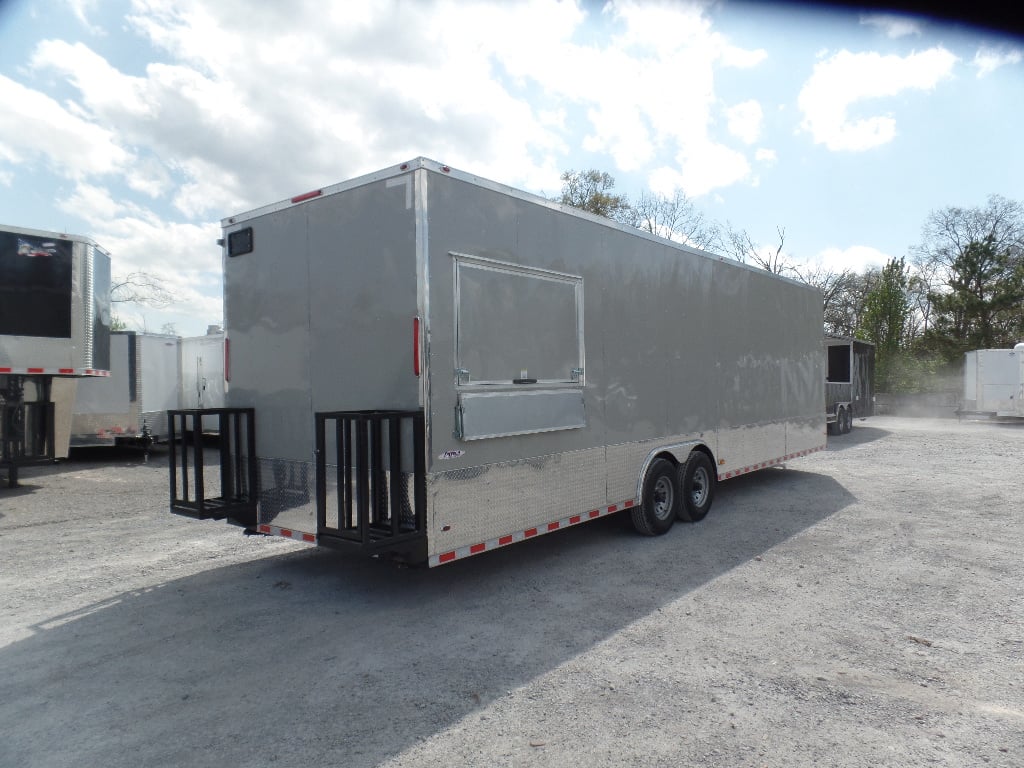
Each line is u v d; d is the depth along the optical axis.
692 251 7.36
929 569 5.64
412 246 4.38
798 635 4.23
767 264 35.56
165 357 15.12
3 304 9.46
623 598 4.96
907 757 2.86
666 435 6.88
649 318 6.63
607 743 2.99
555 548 6.39
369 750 2.96
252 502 5.50
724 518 7.68
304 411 5.14
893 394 29.80
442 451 4.46
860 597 4.94
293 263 5.22
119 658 3.97
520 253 5.11
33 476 11.73
